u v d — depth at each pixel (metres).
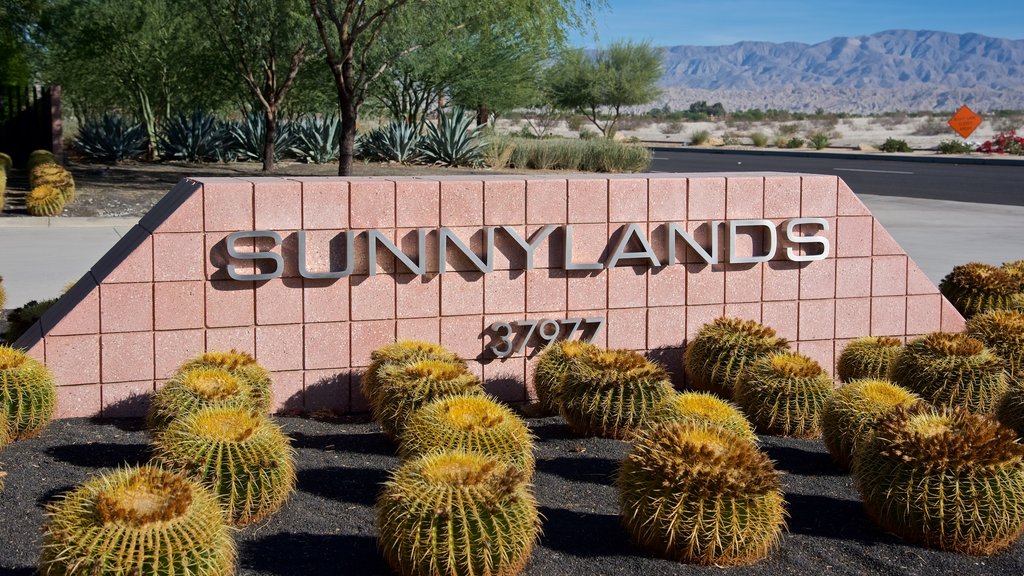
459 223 7.80
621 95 58.50
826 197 8.73
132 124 38.56
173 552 4.03
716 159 49.94
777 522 4.98
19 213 19.81
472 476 4.55
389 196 7.61
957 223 21.08
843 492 6.04
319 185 7.44
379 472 6.16
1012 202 26.17
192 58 33.19
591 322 8.17
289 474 5.46
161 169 30.12
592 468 6.32
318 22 22.81
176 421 5.47
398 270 7.68
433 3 23.52
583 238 8.12
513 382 8.08
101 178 26.70
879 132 97.81
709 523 4.80
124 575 3.95
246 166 31.69
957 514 5.04
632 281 8.28
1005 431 5.23
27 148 32.44
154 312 7.21
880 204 25.44
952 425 5.44
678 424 5.32
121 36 32.50
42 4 30.44
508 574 4.58
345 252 7.54
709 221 8.43
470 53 34.75
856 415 6.30
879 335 9.04
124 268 7.13
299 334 7.53
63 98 42.47
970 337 8.30
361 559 4.88
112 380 7.18
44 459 6.14
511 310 8.00
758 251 8.59
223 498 5.11
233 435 5.19
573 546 5.09
